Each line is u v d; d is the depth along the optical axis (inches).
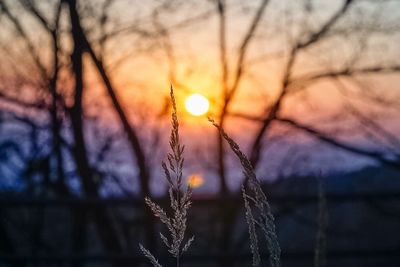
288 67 345.7
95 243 306.5
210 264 207.5
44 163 289.4
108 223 279.0
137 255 174.2
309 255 182.4
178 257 37.6
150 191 292.2
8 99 289.7
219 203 176.4
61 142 291.4
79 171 285.1
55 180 291.9
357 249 184.4
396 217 245.1
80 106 284.7
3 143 281.9
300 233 260.4
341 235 245.1
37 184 290.5
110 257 173.3
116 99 291.3
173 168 37.0
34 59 292.5
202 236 278.8
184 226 37.4
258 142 327.3
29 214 278.2
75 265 222.7
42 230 281.0
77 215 276.7
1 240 269.3
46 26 290.0
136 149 290.7
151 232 254.2
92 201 175.6
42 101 290.4
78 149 283.6
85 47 286.2
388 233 246.8
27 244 278.7
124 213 273.1
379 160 267.3
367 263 263.7
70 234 284.0
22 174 283.7
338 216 248.5
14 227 276.8
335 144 292.0
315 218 254.8
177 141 36.7
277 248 37.1
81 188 291.7
